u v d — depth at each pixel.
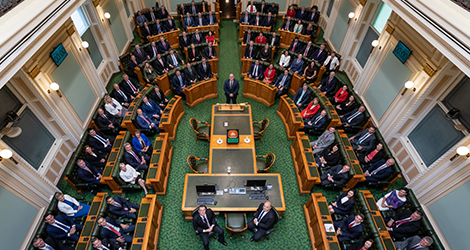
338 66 10.47
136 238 5.29
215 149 7.09
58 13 4.86
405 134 7.21
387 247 5.23
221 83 10.81
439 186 5.81
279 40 11.95
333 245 5.27
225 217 5.86
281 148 8.25
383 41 8.17
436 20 4.09
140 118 7.89
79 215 6.05
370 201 6.00
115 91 8.76
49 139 6.67
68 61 7.38
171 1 15.27
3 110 5.28
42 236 5.21
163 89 9.77
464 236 5.18
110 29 10.48
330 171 6.91
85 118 8.38
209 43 10.64
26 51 4.04
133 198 6.81
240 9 14.67
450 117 5.57
